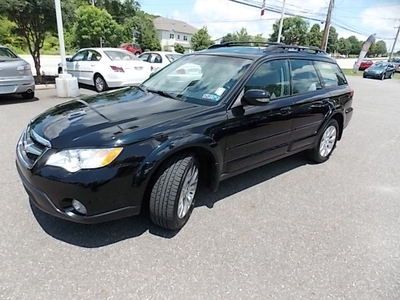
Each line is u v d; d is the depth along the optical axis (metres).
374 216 3.37
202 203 3.40
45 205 2.46
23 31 10.99
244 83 3.29
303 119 4.11
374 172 4.65
